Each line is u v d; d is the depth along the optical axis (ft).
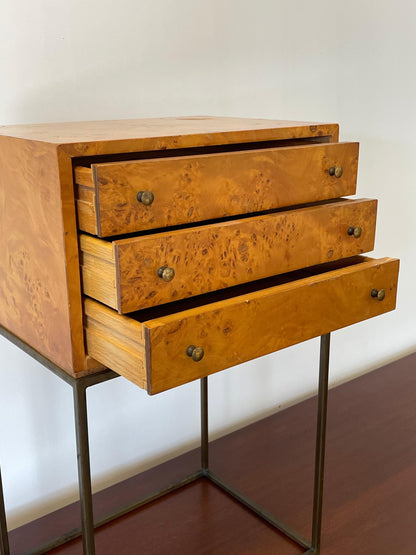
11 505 4.16
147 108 4.15
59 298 2.59
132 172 2.35
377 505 4.11
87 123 3.47
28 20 3.54
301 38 4.84
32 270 2.74
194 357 2.39
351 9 5.11
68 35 3.71
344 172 3.14
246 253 2.72
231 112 4.58
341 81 5.22
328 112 5.21
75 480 4.43
